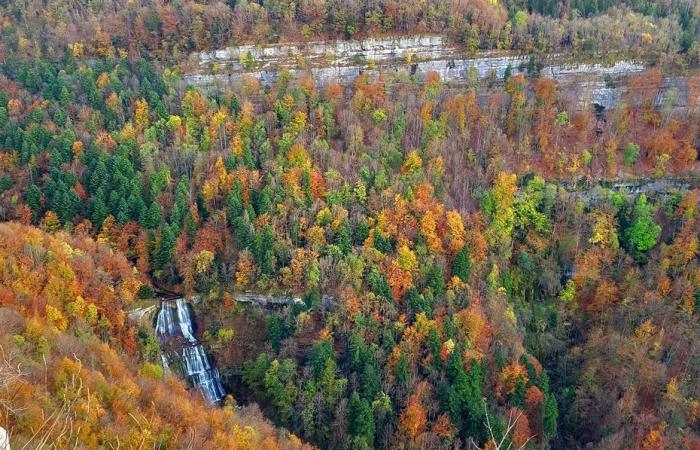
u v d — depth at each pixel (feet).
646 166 575.38
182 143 542.57
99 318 415.03
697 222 520.42
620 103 621.72
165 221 485.56
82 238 460.14
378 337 429.38
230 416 354.95
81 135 539.70
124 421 289.74
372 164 526.98
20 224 452.76
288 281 464.24
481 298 464.65
